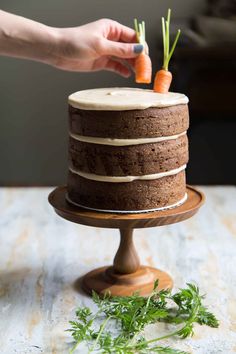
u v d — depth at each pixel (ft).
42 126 7.02
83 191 3.22
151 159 3.12
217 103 6.34
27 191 4.93
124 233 3.36
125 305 2.98
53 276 3.55
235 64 6.23
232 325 3.01
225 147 6.87
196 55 6.21
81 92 3.39
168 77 3.43
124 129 3.07
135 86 6.80
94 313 3.13
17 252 3.84
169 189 3.20
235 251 3.84
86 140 3.14
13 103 6.94
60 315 3.12
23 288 3.41
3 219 4.33
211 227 4.22
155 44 6.66
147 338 2.89
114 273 3.40
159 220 3.08
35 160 7.13
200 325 3.01
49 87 6.88
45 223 4.28
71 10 6.70
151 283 3.37
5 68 6.83
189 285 3.07
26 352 2.79
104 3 6.68
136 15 6.66
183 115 3.22
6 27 3.53
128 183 3.12
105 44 3.48
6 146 7.07
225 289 3.37
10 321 3.06
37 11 6.70
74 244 3.97
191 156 6.92
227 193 4.88
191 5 6.61
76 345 2.76
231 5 6.42
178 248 3.89
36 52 3.62
